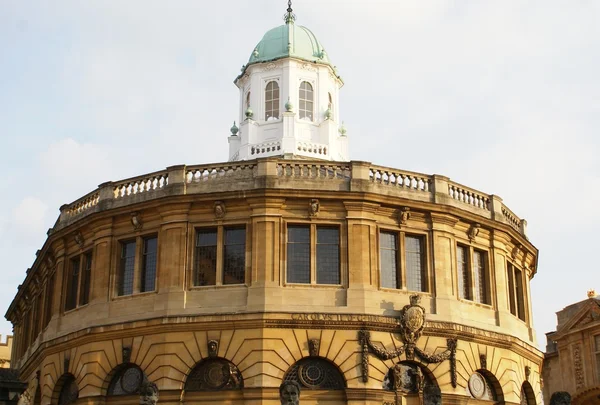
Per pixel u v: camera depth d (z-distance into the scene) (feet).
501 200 169.58
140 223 153.28
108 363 147.13
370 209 149.79
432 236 153.89
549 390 239.30
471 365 151.02
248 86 236.02
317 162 151.33
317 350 140.56
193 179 152.15
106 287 153.07
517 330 165.58
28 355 184.44
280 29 237.66
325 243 148.46
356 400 138.92
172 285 145.89
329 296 144.15
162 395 139.85
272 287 142.92
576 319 233.55
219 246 147.43
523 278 175.94
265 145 223.92
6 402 113.91
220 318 141.18
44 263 179.93
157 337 143.84
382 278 149.28
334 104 237.86
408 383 144.87
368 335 142.61
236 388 139.23
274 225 146.41
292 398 101.65
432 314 149.07
